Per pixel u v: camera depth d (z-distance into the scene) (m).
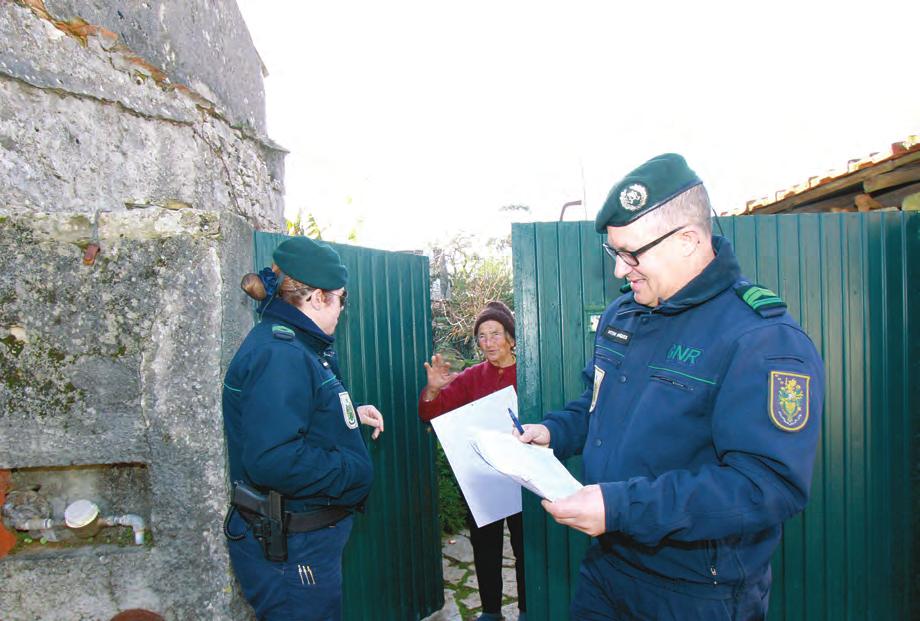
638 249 1.38
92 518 1.77
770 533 1.40
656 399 1.40
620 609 1.56
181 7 3.33
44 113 2.25
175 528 1.77
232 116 4.01
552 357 2.53
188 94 3.26
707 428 1.35
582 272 2.52
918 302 2.57
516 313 2.53
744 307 1.36
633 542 1.46
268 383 1.67
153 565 1.76
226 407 1.75
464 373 3.09
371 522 2.78
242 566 1.75
